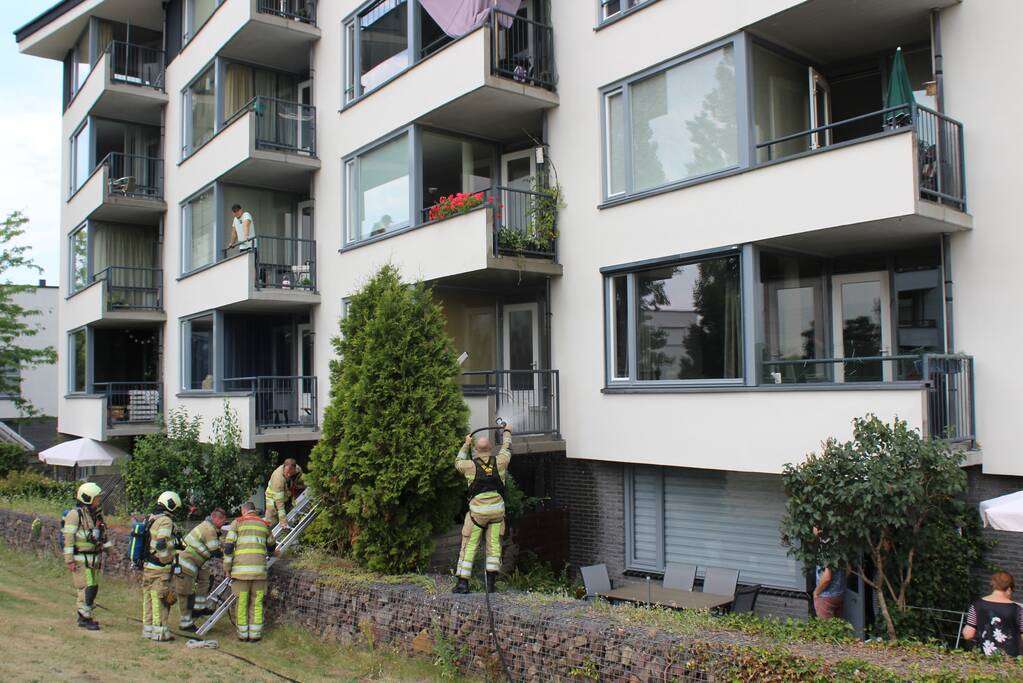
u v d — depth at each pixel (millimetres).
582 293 12656
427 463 10180
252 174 17875
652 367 11672
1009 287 9125
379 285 11438
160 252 22578
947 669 6035
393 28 15055
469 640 8477
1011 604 7258
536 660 7844
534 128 14383
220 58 18516
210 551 10805
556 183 13125
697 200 11039
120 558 13625
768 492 11016
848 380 11125
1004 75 9219
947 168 9359
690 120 11203
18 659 8844
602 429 12242
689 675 6773
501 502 9484
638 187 11883
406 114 14312
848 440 9203
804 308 11125
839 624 8062
